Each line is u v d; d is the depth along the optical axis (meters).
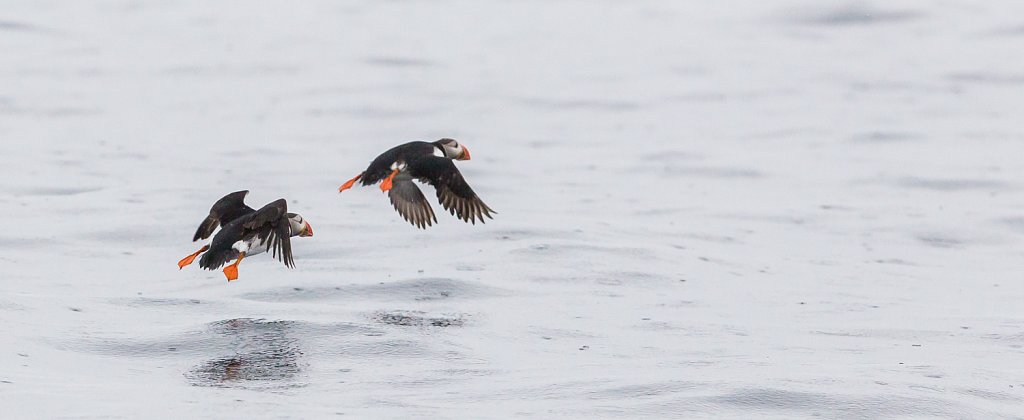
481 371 9.22
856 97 27.28
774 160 21.11
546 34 35.81
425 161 9.05
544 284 12.50
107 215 15.71
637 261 13.66
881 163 20.84
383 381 8.89
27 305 10.80
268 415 7.88
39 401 7.92
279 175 19.05
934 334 10.95
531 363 9.54
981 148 22.09
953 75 29.62
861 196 18.45
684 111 25.92
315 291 11.86
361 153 21.30
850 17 37.09
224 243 8.56
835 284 13.28
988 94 27.48
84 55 31.25
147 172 18.94
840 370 9.28
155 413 7.81
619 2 41.06
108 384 8.55
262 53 32.19
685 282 12.91
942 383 8.98
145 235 14.74
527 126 24.33
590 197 18.05
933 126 24.09
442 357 9.60
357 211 16.47
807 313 11.75
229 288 12.01
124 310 10.95
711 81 29.31
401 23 37.31
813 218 16.91
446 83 28.73
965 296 12.91
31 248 13.89
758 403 8.35
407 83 28.66
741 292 12.60
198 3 39.81
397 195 9.37
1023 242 15.93
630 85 28.84
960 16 36.88
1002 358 10.05
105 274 12.79
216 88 27.75
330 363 9.37
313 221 15.64
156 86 27.73
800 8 38.38
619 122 24.78
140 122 23.64
